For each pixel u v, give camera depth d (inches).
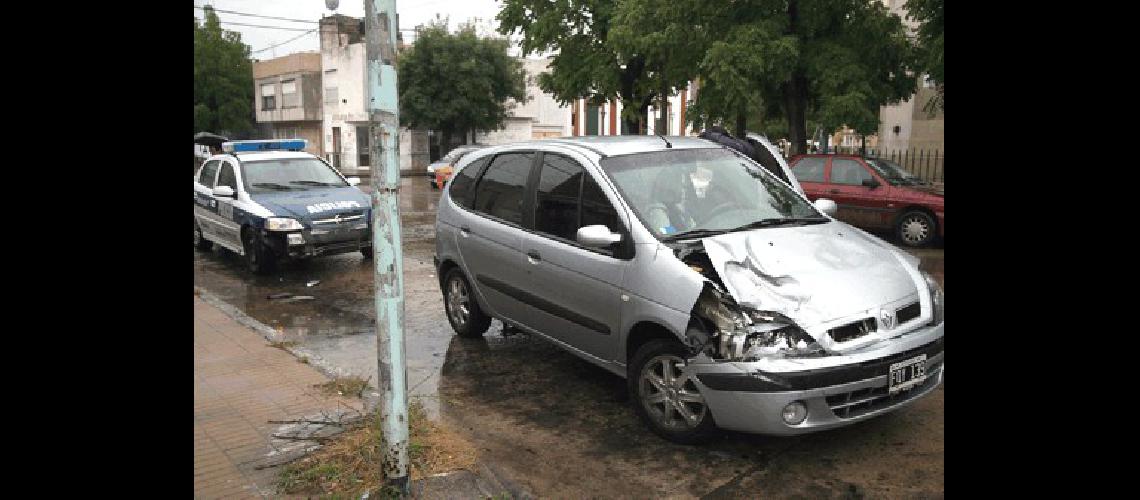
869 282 164.7
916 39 590.2
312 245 375.9
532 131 1743.4
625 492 151.9
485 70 1473.9
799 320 151.8
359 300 335.6
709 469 160.2
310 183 423.2
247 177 412.2
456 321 259.9
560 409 196.5
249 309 319.6
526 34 819.4
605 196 191.9
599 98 839.7
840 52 540.1
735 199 201.6
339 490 146.7
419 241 507.2
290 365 226.8
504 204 228.7
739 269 162.9
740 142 280.2
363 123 1683.1
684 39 583.5
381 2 127.9
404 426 141.9
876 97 557.9
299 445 167.6
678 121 1439.5
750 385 150.9
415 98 1460.4
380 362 139.7
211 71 1909.4
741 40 520.7
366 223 393.1
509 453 170.7
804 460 162.7
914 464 159.2
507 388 213.2
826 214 210.4
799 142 612.7
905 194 456.8
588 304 191.0
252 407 191.3
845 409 153.3
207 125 1907.0
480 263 235.0
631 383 178.5
